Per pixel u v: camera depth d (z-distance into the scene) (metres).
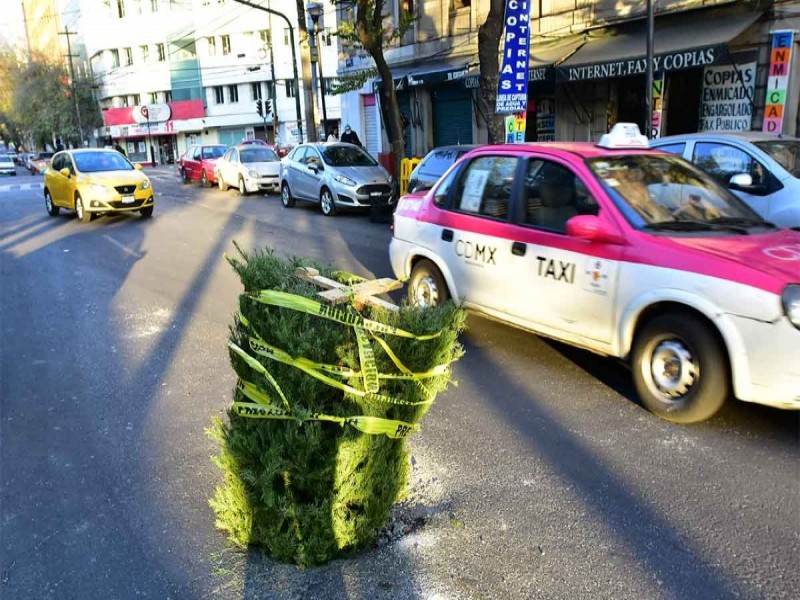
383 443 2.97
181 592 2.90
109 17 59.72
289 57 53.41
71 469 4.05
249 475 2.88
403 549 3.14
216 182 24.09
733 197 5.29
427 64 20.80
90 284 9.10
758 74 12.79
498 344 6.18
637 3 14.62
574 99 16.47
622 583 2.91
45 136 69.00
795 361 3.77
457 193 6.18
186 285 8.85
